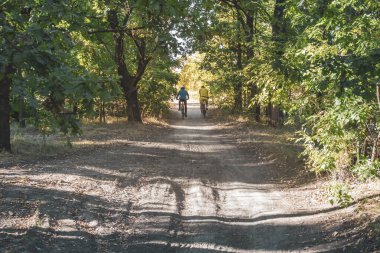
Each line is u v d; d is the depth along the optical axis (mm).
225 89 26000
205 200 8312
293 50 9242
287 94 10234
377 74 4934
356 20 6480
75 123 4172
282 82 9789
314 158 8383
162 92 29375
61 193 7812
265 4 19141
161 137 19422
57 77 3590
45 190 7918
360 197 7664
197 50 21625
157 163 12242
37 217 6285
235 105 28875
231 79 24656
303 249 5891
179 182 9867
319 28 7941
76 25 5082
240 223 7027
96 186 8750
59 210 6820
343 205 7168
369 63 4930
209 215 7367
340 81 5137
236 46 23781
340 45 6738
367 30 6340
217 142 17891
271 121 21469
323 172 10141
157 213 7262
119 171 10570
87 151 13695
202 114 33469
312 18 8695
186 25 12430
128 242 5922
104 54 19578
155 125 25078
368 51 5297
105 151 14008
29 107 4164
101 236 6047
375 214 6664
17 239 5422
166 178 10125
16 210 6562
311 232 6516
